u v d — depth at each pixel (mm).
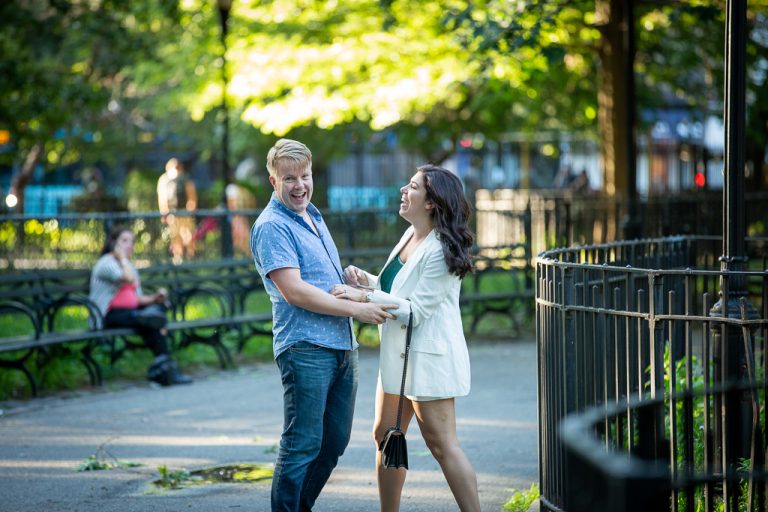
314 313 7066
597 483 5070
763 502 6477
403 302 7008
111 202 33875
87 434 11344
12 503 8711
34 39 28062
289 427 7086
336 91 25328
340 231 24625
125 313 14438
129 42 29000
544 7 18703
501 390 13562
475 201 24062
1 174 45906
